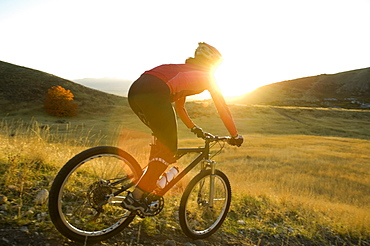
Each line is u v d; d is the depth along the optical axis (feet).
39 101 223.51
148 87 6.89
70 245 7.01
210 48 7.93
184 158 40.29
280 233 10.87
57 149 15.06
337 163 73.56
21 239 6.79
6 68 266.57
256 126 204.33
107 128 163.63
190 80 7.45
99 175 9.87
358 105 427.33
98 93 271.08
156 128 7.09
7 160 11.70
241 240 9.53
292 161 74.33
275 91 541.34
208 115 213.25
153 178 7.20
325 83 556.92
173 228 9.04
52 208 6.64
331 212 16.98
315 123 219.41
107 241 7.59
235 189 17.13
